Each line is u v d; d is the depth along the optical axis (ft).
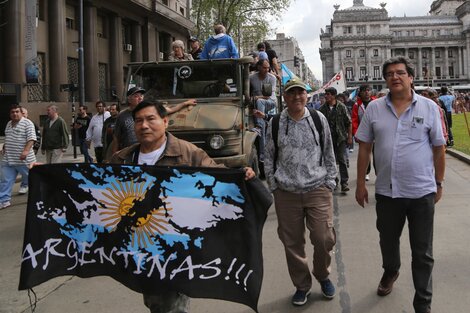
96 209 10.51
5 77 84.64
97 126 43.34
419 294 12.36
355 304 13.88
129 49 125.18
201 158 10.86
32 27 83.20
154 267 10.20
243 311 13.67
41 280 10.32
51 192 10.66
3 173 30.14
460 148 50.85
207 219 10.13
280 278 16.19
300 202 13.60
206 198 10.13
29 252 10.33
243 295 9.78
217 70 27.86
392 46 428.15
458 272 16.11
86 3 106.22
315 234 13.48
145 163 10.73
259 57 37.14
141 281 10.21
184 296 10.44
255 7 128.26
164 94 27.91
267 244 20.22
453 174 36.83
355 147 62.69
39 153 58.13
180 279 10.05
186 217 10.18
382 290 14.37
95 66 108.37
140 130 10.55
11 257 19.67
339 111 29.76
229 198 10.07
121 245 10.39
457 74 428.15
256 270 9.84
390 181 12.72
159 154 10.77
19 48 84.38
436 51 430.61
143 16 131.34
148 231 10.28
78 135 55.42
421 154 12.45
